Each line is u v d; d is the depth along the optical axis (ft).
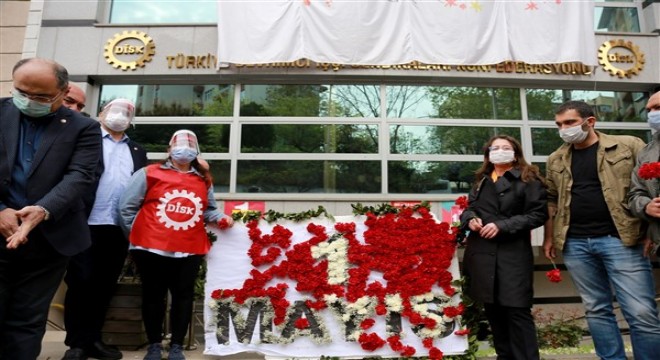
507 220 9.95
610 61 20.47
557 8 19.90
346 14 19.29
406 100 20.27
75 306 10.35
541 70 20.01
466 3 19.70
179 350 10.14
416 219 11.91
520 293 9.70
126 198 10.17
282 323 11.03
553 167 10.94
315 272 11.36
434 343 11.09
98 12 20.34
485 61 19.45
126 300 12.69
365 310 11.11
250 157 19.65
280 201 18.95
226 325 11.07
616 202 9.81
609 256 9.86
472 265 10.46
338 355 10.94
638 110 20.94
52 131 8.38
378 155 19.74
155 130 19.92
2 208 7.77
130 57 19.89
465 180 19.85
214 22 20.35
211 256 11.43
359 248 11.57
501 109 20.47
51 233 8.21
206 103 20.17
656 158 9.31
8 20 20.04
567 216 10.43
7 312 8.14
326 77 19.83
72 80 19.60
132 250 10.09
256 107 20.10
